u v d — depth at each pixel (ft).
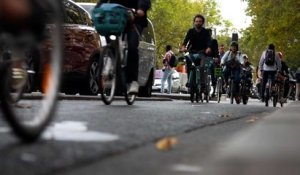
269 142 17.66
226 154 14.58
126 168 12.14
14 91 18.25
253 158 14.02
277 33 148.97
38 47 15.46
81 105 35.81
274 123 26.91
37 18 14.08
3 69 15.37
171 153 14.49
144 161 13.10
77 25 52.37
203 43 64.54
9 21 13.17
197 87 64.39
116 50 38.60
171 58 120.98
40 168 11.59
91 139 16.20
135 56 39.68
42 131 15.81
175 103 53.26
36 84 40.45
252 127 24.07
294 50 152.97
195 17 64.85
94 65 53.98
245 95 84.33
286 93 101.91
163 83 121.39
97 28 38.11
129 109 33.65
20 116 15.01
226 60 81.05
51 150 13.84
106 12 37.73
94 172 11.60
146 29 66.44
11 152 13.38
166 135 18.75
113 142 15.84
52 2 16.08
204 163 13.01
